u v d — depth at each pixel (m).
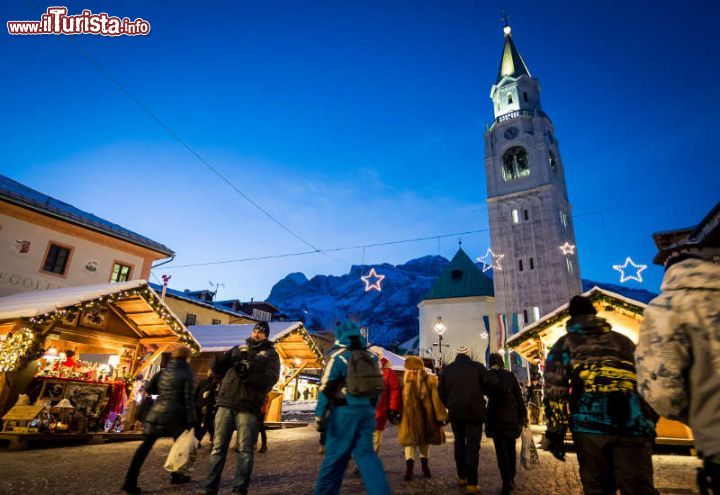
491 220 58.50
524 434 7.42
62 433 9.34
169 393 5.38
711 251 17.62
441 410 6.39
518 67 68.06
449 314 60.38
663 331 2.12
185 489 5.23
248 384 4.69
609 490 2.82
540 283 52.84
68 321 10.77
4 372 9.50
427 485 5.77
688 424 2.07
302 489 5.30
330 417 3.79
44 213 16.83
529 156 59.22
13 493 4.73
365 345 4.10
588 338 3.16
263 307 44.25
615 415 2.79
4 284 15.66
